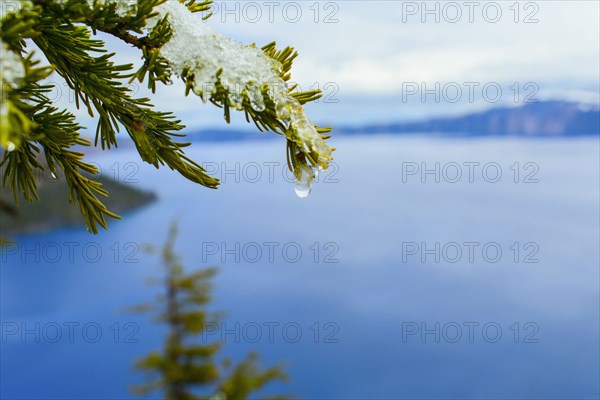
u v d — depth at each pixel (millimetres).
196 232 170500
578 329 112438
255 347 102938
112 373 101438
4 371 102062
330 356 106188
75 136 1096
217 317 11172
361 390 92500
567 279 143500
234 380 8680
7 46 688
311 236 188000
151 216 173125
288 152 1054
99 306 118625
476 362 105000
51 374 101125
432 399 89125
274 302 129000
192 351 10523
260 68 952
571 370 98062
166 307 10984
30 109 1011
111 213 1125
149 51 932
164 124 1061
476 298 132250
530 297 132125
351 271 155625
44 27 924
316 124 1028
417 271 156250
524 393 91562
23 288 130000
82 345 115312
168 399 9766
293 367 100688
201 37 930
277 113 950
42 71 606
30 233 92875
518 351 107938
